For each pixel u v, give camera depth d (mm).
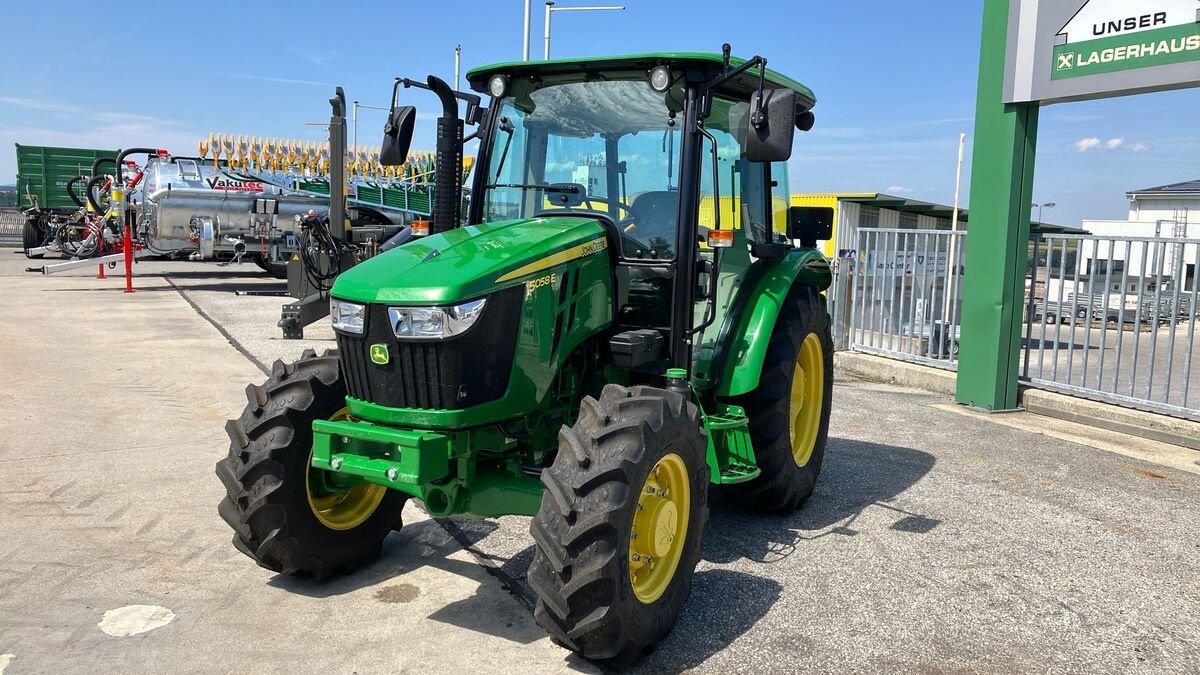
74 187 23156
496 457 3670
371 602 3750
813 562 4289
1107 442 6914
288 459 3660
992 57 7629
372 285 3414
